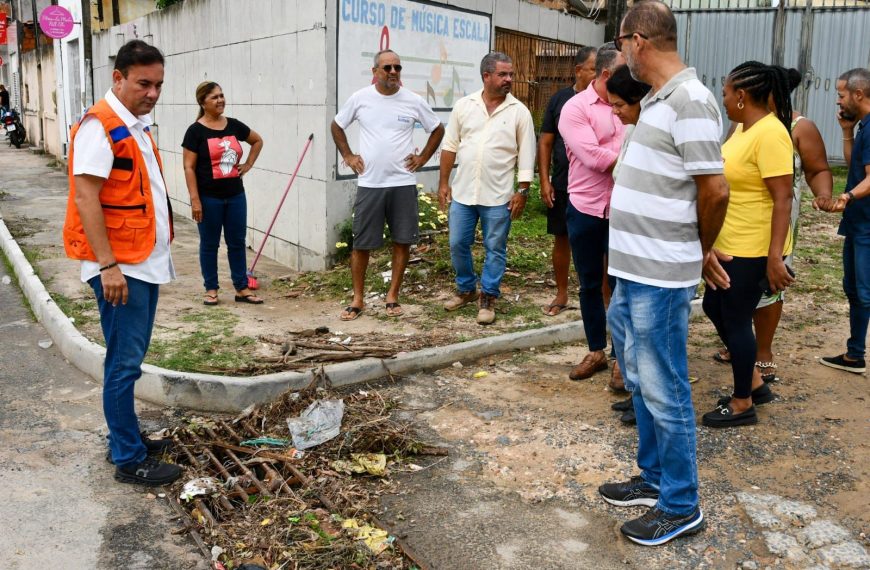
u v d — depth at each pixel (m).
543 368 5.61
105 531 3.59
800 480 3.98
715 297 4.55
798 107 14.10
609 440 4.43
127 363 3.90
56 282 7.79
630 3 13.28
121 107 3.78
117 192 3.76
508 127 6.18
